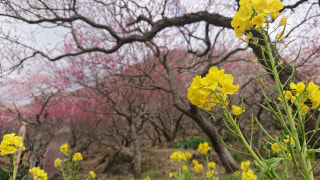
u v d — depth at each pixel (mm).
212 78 869
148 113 9766
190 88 881
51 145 8336
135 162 8297
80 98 11508
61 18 5836
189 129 16938
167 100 12281
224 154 5824
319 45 4992
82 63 9359
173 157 3344
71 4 6051
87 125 13016
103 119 12703
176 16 6246
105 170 8938
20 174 6621
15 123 7988
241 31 1015
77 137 12352
